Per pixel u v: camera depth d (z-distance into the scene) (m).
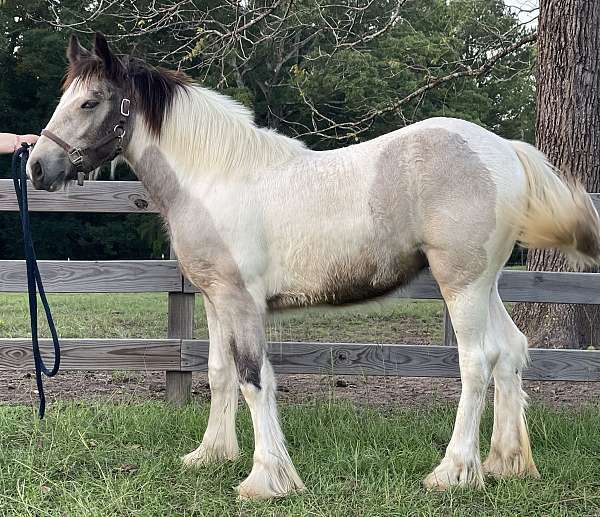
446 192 3.01
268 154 3.23
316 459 3.43
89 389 5.01
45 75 19.78
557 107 5.52
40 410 3.50
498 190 3.01
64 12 14.50
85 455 3.47
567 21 5.46
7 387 5.02
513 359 3.34
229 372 3.49
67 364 4.43
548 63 5.57
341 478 3.26
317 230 3.10
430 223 3.04
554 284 4.29
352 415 4.05
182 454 3.59
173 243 3.34
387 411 4.35
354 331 7.40
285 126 19.59
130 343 4.44
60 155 3.21
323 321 8.12
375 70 13.96
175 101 3.29
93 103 3.22
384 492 2.98
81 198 4.32
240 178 3.20
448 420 4.05
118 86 3.26
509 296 4.30
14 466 3.24
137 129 3.32
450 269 3.06
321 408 4.15
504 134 19.44
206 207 3.18
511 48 6.88
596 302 4.28
